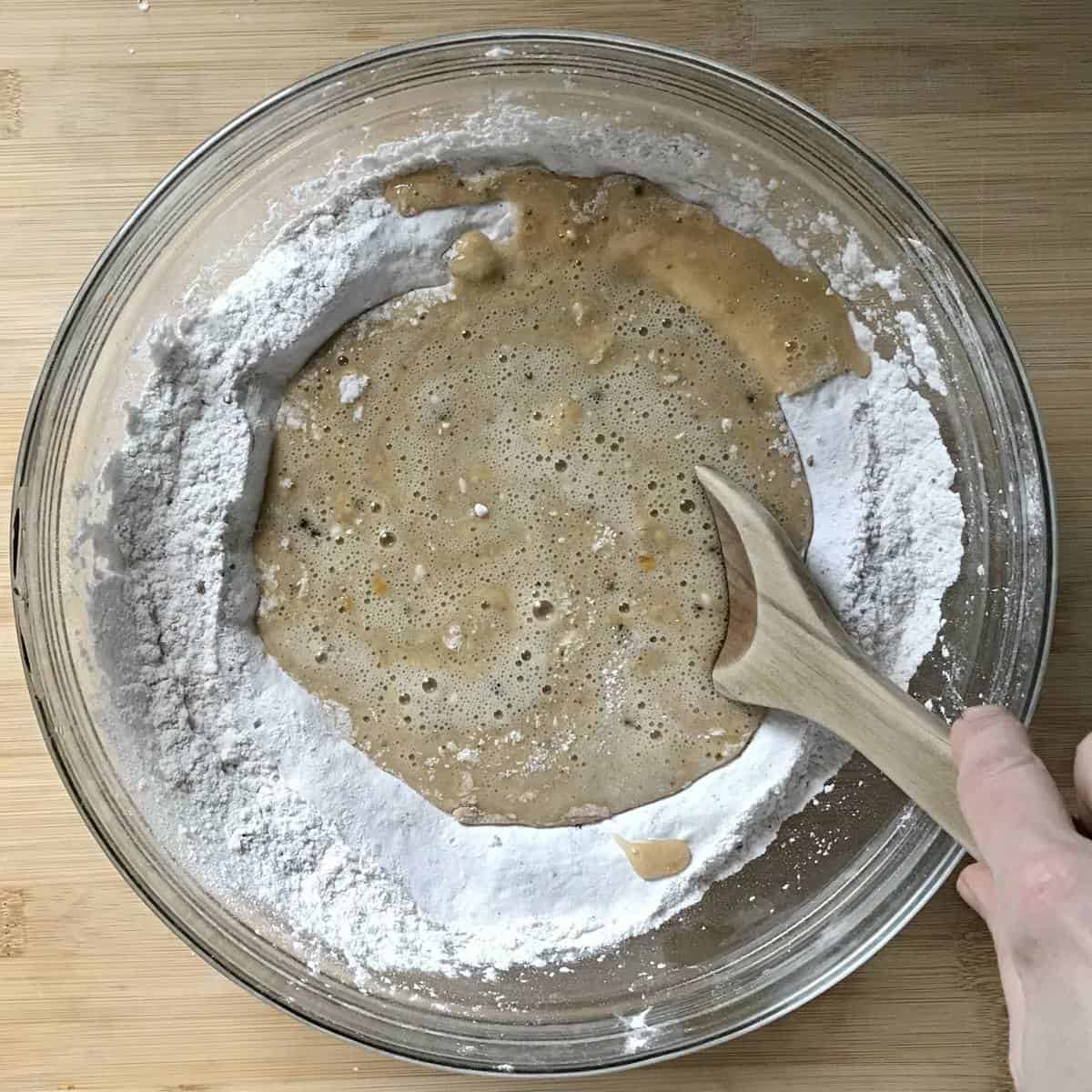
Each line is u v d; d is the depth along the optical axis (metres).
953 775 0.28
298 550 0.34
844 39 0.32
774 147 0.31
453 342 0.33
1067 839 0.25
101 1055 0.32
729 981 0.32
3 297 0.33
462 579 0.34
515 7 0.32
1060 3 0.32
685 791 0.33
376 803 0.33
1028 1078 0.25
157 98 0.32
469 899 0.33
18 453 0.32
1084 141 0.32
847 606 0.32
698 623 0.33
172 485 0.33
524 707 0.34
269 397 0.33
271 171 0.32
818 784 0.33
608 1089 0.32
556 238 0.33
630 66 0.31
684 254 0.33
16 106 0.32
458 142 0.32
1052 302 0.32
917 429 0.32
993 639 0.32
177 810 0.32
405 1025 0.32
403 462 0.34
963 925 0.32
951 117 0.32
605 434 0.33
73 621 0.32
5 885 0.32
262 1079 0.32
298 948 0.32
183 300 0.33
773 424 0.33
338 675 0.34
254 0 0.32
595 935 0.33
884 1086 0.32
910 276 0.32
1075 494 0.32
